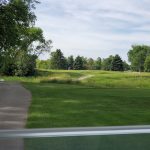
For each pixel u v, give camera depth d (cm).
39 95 2388
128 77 8375
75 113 1587
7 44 3603
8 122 1307
